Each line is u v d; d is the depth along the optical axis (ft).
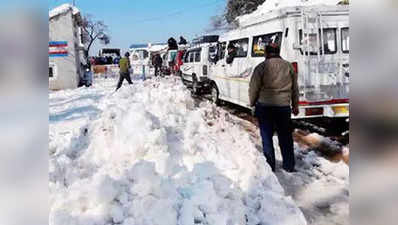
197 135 16.16
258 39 24.70
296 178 14.46
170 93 27.91
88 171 11.98
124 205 9.18
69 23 55.01
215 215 9.21
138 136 13.11
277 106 14.78
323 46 20.53
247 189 11.29
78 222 8.55
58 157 13.15
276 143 20.12
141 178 9.73
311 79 20.44
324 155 17.57
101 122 15.83
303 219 10.16
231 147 14.98
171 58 73.72
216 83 34.63
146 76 80.43
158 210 8.99
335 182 13.94
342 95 20.63
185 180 10.96
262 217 10.16
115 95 31.14
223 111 29.84
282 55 20.89
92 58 101.65
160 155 12.06
